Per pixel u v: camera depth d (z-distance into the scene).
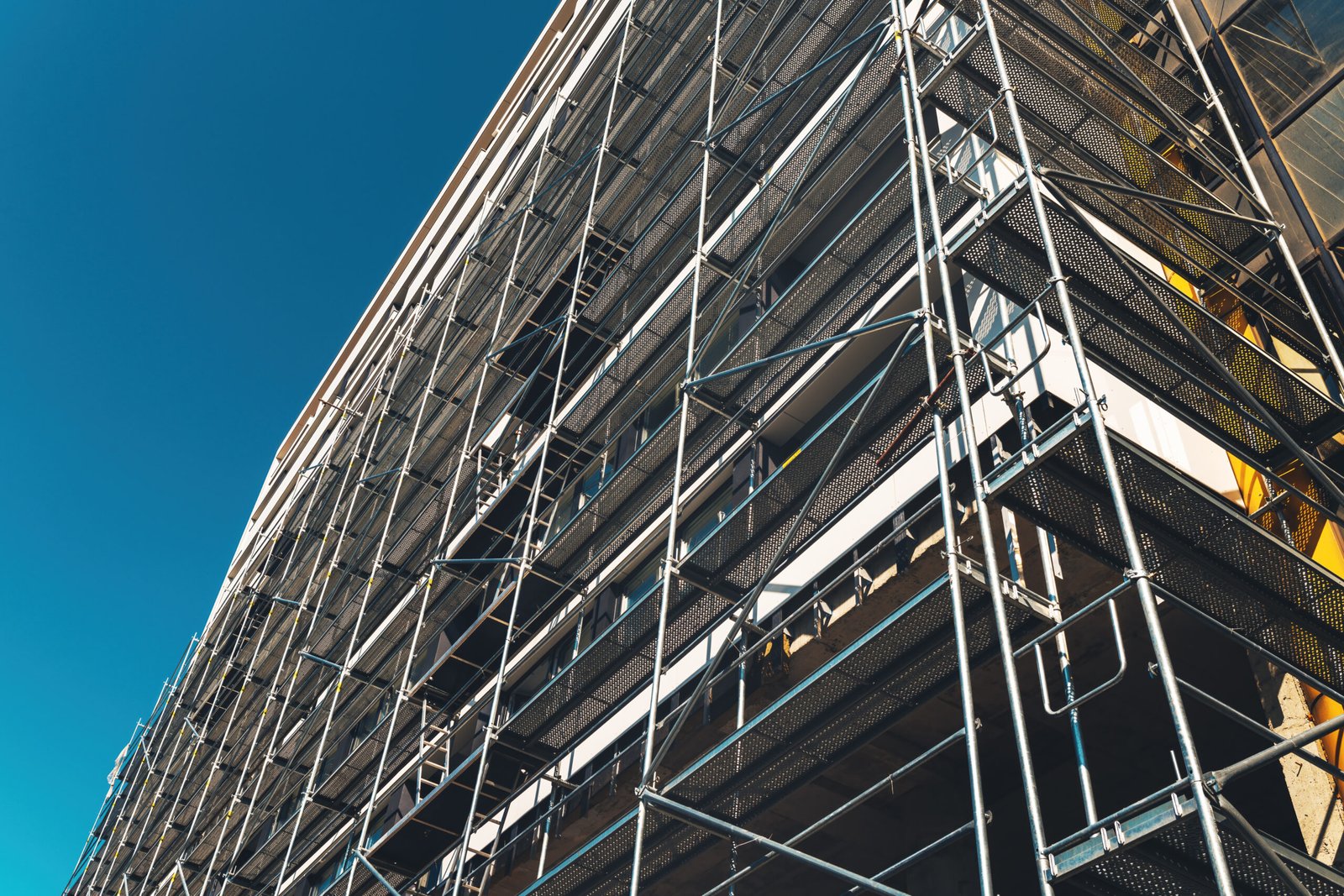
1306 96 11.04
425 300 35.75
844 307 13.07
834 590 11.28
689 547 15.37
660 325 17.31
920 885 11.26
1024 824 11.40
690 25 22.19
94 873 40.31
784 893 13.43
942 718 10.85
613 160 22.92
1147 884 6.21
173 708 40.78
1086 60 11.34
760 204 15.66
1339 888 5.89
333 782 21.33
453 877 16.19
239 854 24.69
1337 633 7.56
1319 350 9.87
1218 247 10.45
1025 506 7.30
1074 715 6.57
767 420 13.59
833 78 16.28
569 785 14.09
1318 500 8.98
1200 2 12.73
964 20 11.38
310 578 29.95
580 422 19.81
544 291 22.55
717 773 9.87
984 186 11.35
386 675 23.17
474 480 23.44
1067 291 7.37
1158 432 9.54
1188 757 5.21
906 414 10.58
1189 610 6.39
